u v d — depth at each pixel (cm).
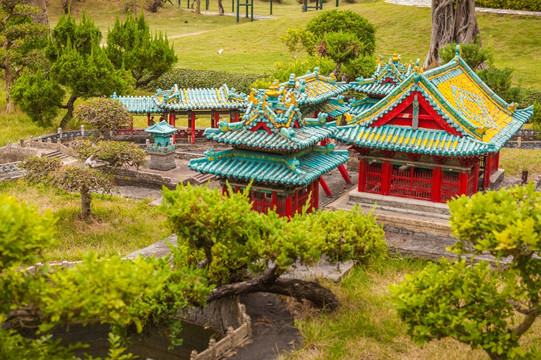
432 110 3008
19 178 4366
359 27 7738
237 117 5603
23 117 6225
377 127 3152
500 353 1650
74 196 4084
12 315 1518
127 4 13725
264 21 11931
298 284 2362
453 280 1775
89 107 4575
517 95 5438
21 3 6397
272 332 2302
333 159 3281
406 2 11119
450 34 7019
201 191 2189
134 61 7075
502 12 9956
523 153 4759
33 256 1491
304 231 2189
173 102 5412
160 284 1636
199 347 2412
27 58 6334
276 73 5912
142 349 2423
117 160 3912
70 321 1541
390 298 1791
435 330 1720
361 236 2330
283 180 2917
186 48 10606
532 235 1484
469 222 1656
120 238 3375
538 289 1689
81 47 6619
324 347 2158
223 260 2380
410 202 3156
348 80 6538
